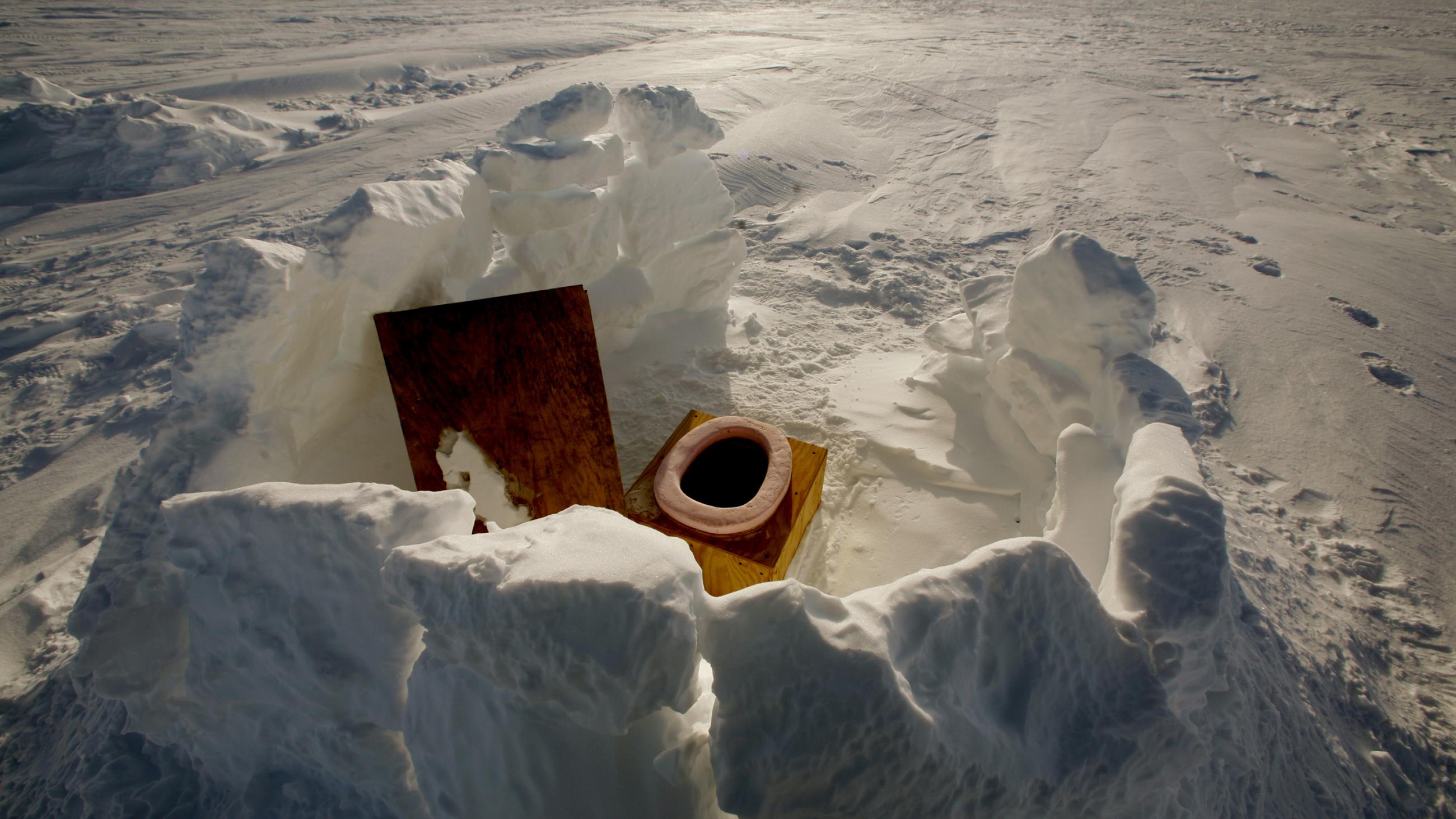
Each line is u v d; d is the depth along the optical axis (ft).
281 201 24.84
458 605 3.90
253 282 6.32
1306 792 6.51
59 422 13.26
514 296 8.55
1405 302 16.62
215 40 52.29
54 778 6.96
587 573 3.78
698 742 4.44
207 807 6.19
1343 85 37.29
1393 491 10.88
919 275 16.93
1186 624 4.93
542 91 36.24
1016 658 4.42
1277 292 16.76
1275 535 9.71
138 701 5.53
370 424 8.61
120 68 43.19
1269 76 39.17
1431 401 13.09
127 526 5.97
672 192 11.52
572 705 3.84
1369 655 8.16
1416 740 7.32
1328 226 20.92
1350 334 15.08
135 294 18.22
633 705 3.84
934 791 3.76
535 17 64.49
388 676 4.79
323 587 4.82
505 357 8.47
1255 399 12.94
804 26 57.00
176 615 5.56
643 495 8.21
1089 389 8.50
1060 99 34.12
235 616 5.04
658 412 11.01
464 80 42.06
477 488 8.32
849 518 9.48
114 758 6.65
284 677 4.97
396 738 5.12
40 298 18.44
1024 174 24.77
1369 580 9.27
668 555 4.05
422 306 8.41
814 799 3.74
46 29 55.83
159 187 26.58
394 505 4.73
